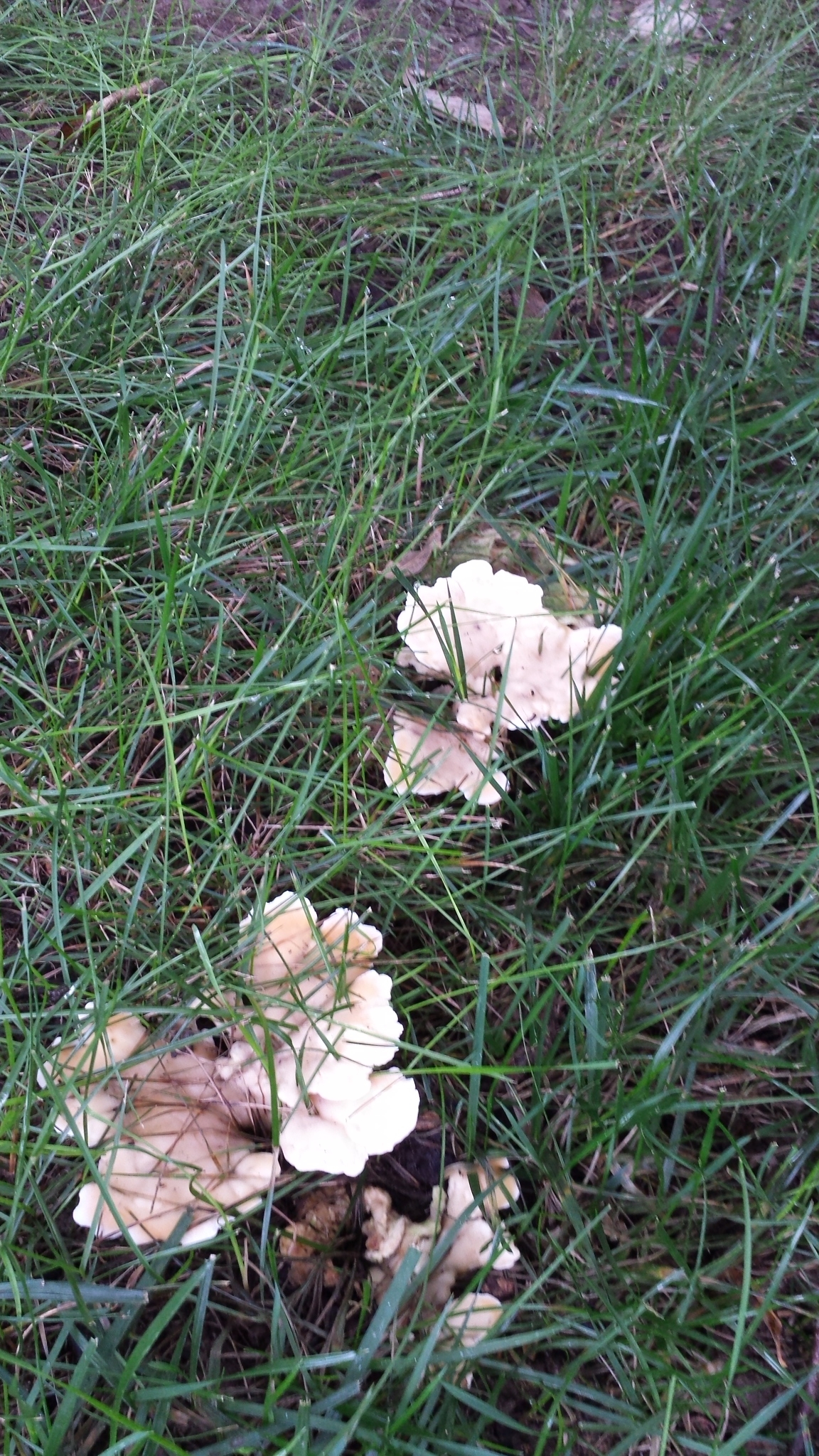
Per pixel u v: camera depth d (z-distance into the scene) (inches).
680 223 37.6
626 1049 25.7
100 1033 23.0
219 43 40.3
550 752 27.8
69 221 36.2
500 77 41.8
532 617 28.2
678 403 33.6
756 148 40.5
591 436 33.6
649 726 28.6
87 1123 22.6
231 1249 23.3
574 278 36.9
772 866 27.7
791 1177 24.1
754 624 29.6
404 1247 23.2
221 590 30.6
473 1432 21.7
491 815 28.0
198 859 26.6
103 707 28.4
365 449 32.3
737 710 28.0
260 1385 22.3
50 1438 20.4
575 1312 22.8
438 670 28.3
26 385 32.4
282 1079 23.2
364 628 29.0
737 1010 25.8
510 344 34.5
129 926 24.9
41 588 29.8
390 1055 23.6
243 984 24.5
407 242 37.7
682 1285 23.4
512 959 26.5
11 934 26.1
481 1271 22.6
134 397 32.6
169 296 35.0
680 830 26.9
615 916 27.2
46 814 25.8
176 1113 23.1
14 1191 22.7
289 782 28.0
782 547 31.9
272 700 28.4
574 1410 22.7
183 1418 21.6
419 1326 22.4
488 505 32.3
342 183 38.2
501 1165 24.4
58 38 40.4
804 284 37.3
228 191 36.2
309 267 36.1
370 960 25.1
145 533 30.7
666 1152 24.0
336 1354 21.3
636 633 28.5
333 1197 23.8
